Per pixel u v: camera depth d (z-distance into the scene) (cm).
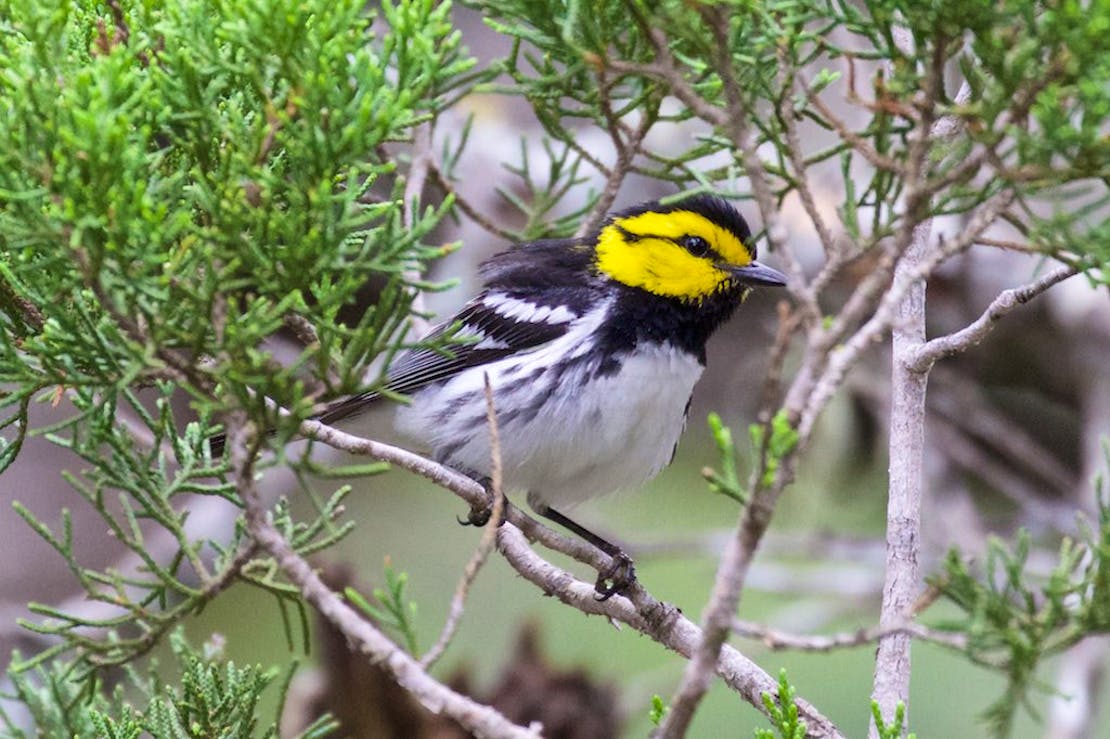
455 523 1738
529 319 1141
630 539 1614
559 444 1127
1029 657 609
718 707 1534
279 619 1612
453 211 1209
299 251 685
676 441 1181
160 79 716
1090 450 1642
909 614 614
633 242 1146
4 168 676
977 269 1777
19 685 873
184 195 765
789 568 1616
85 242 667
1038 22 625
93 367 740
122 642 842
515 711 1225
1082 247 627
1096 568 640
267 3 693
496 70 973
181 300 689
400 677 636
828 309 1730
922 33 652
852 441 1716
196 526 1612
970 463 1680
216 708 861
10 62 698
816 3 839
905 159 696
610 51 1023
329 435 827
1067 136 602
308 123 695
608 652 1669
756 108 901
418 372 1160
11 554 1692
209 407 682
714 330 1181
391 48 712
